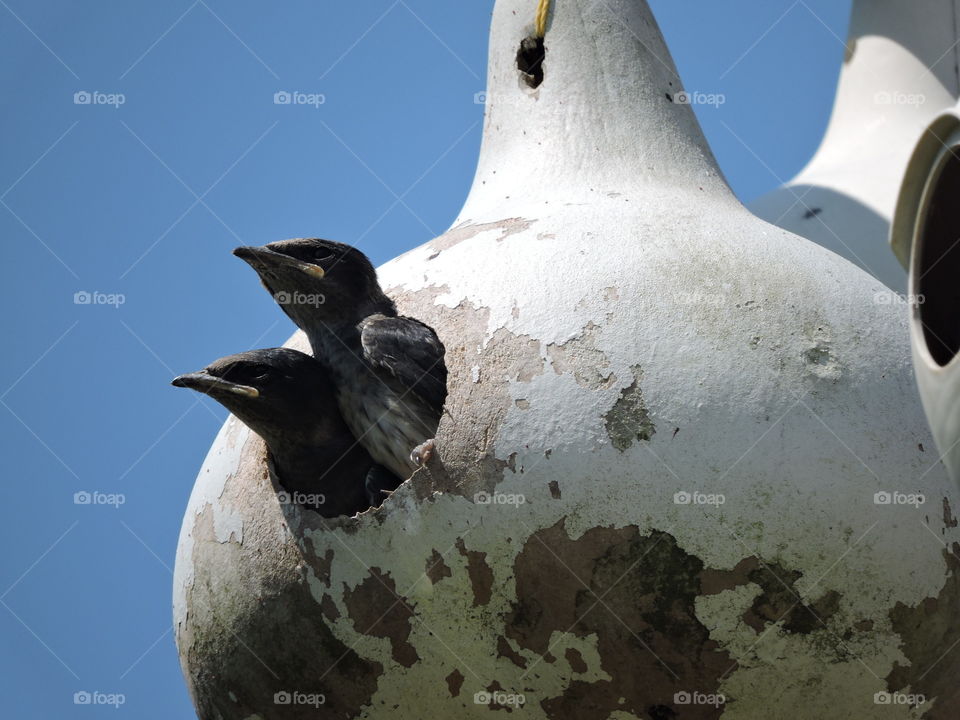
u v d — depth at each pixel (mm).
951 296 9859
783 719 11305
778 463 11078
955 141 9477
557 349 11352
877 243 16781
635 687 11109
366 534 11273
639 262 11859
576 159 13531
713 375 11273
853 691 11336
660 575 10938
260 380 11820
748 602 10992
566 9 14297
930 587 11344
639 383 11203
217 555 12102
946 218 9891
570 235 12195
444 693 11367
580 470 10977
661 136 13711
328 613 11484
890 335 11922
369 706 11609
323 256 12367
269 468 12102
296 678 11766
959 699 11695
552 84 14062
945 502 11484
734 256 12023
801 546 11023
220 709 12375
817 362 11508
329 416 12055
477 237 12523
